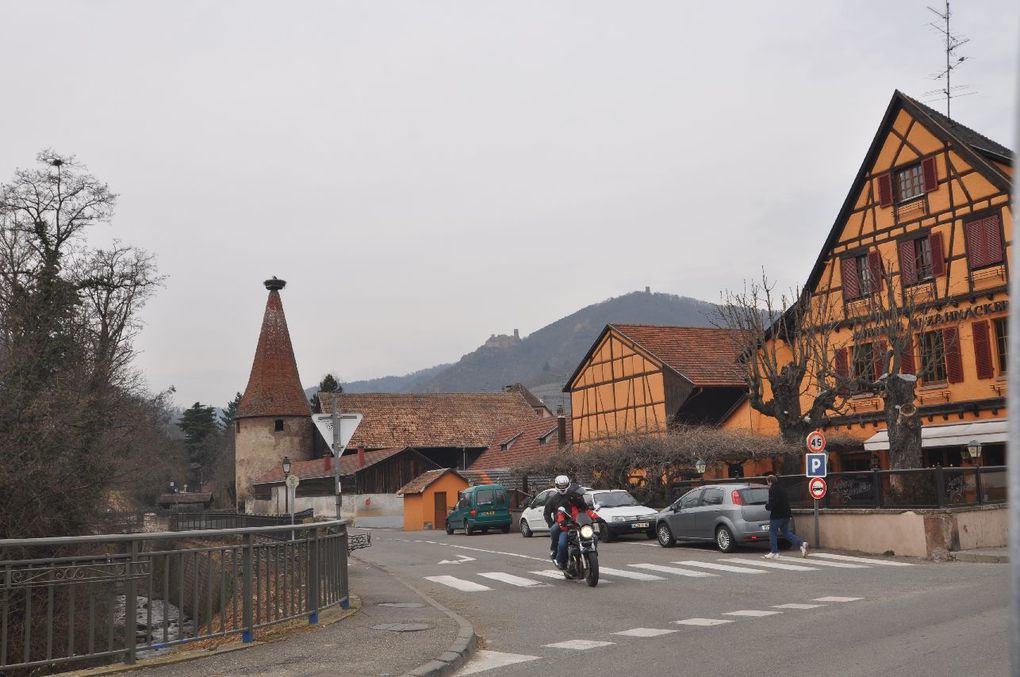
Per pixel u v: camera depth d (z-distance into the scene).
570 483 18.17
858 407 34.59
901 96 32.66
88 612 9.61
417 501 53.97
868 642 9.98
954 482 21.55
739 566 20.30
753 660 9.30
